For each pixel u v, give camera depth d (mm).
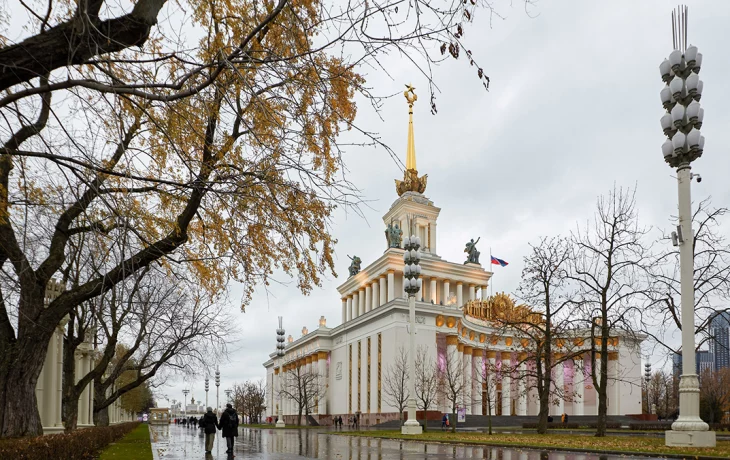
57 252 14414
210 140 10859
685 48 22484
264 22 7938
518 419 65188
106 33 7551
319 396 83125
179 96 8016
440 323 66250
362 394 71938
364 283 83750
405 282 40062
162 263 12703
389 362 64125
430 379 53625
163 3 7980
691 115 21375
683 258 21266
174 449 26438
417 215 81688
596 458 18266
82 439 16328
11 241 13219
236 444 30781
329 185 9195
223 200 10992
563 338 34906
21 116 8250
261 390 128750
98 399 30562
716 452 17500
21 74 7434
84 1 6961
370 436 38312
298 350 99125
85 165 8391
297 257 12281
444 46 7762
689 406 20391
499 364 76375
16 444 10789
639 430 43656
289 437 39938
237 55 8242
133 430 50812
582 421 70750
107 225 11617
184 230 12789
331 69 9453
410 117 85562
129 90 7793
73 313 25000
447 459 18703
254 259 13094
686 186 21609
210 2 9164
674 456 17297
